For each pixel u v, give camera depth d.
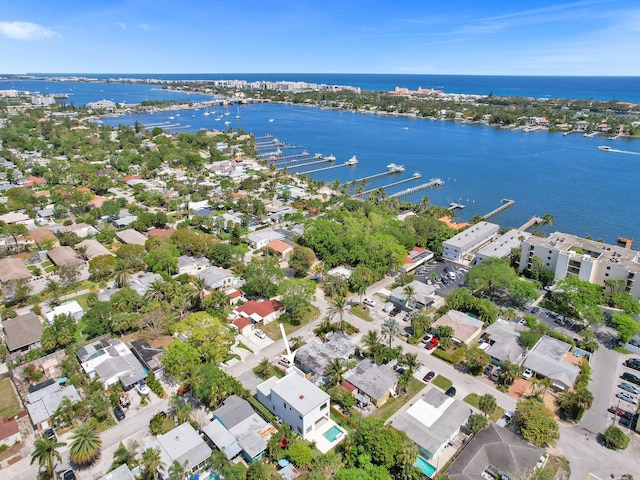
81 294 121.81
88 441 65.38
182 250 146.38
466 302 113.31
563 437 74.06
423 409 76.69
